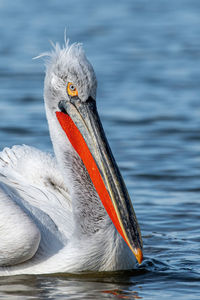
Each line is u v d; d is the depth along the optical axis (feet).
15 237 33.35
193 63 104.78
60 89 35.06
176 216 46.47
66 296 30.99
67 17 145.28
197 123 72.54
